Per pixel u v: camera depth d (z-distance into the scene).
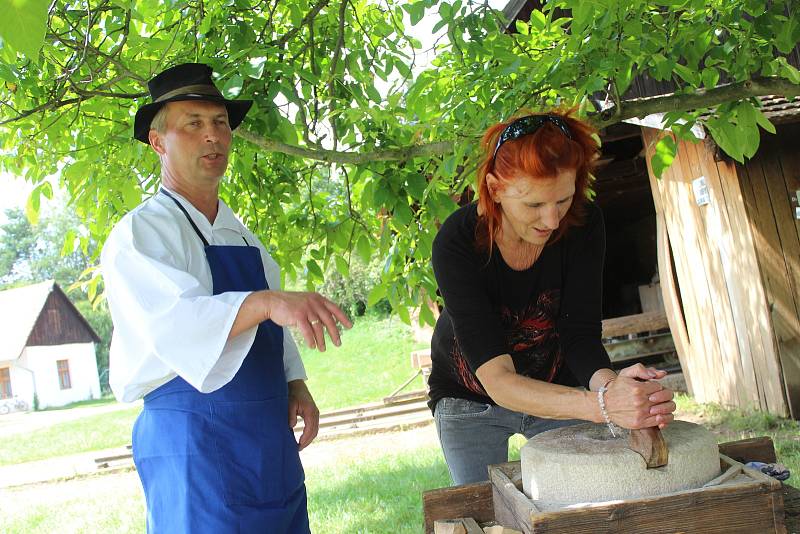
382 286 3.80
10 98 3.65
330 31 4.11
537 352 2.44
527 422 2.54
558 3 3.51
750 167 6.67
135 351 2.15
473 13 3.69
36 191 3.88
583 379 2.19
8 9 1.10
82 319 39.06
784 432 6.28
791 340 6.59
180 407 2.14
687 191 7.66
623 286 13.80
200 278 2.26
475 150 3.16
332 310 1.96
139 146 3.39
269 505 2.19
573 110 2.01
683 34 3.17
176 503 2.11
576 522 1.55
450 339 2.52
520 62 3.08
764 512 1.58
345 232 3.96
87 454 12.70
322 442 9.95
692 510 1.56
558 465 1.68
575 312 2.27
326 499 6.48
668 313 8.61
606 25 2.83
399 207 3.45
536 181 1.86
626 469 1.63
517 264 2.22
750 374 7.06
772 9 3.21
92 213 3.93
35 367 36.09
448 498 1.98
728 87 3.23
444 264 2.18
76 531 6.74
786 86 3.19
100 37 3.63
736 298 7.07
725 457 1.82
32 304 37.25
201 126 2.38
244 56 3.20
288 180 4.00
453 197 3.73
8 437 18.06
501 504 1.89
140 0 3.59
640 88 7.31
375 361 19.22
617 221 13.56
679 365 9.47
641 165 9.45
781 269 6.62
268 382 2.27
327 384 16.81
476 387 2.53
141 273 2.10
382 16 4.46
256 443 2.18
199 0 3.47
